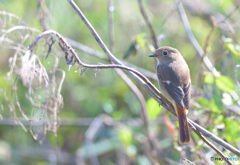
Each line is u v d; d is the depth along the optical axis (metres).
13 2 11.23
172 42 12.84
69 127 13.33
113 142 12.62
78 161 12.13
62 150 13.30
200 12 13.48
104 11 12.59
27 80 6.14
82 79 12.66
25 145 12.65
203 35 13.28
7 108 11.45
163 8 13.33
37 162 12.73
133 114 13.30
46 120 7.00
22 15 11.16
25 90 11.20
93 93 13.15
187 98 8.16
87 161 13.12
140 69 11.52
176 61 9.01
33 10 11.27
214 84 9.93
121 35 12.58
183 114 7.53
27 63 6.05
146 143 10.77
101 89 13.15
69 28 12.03
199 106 9.52
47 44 6.66
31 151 12.71
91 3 12.67
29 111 11.30
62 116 12.80
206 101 9.66
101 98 13.16
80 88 12.88
